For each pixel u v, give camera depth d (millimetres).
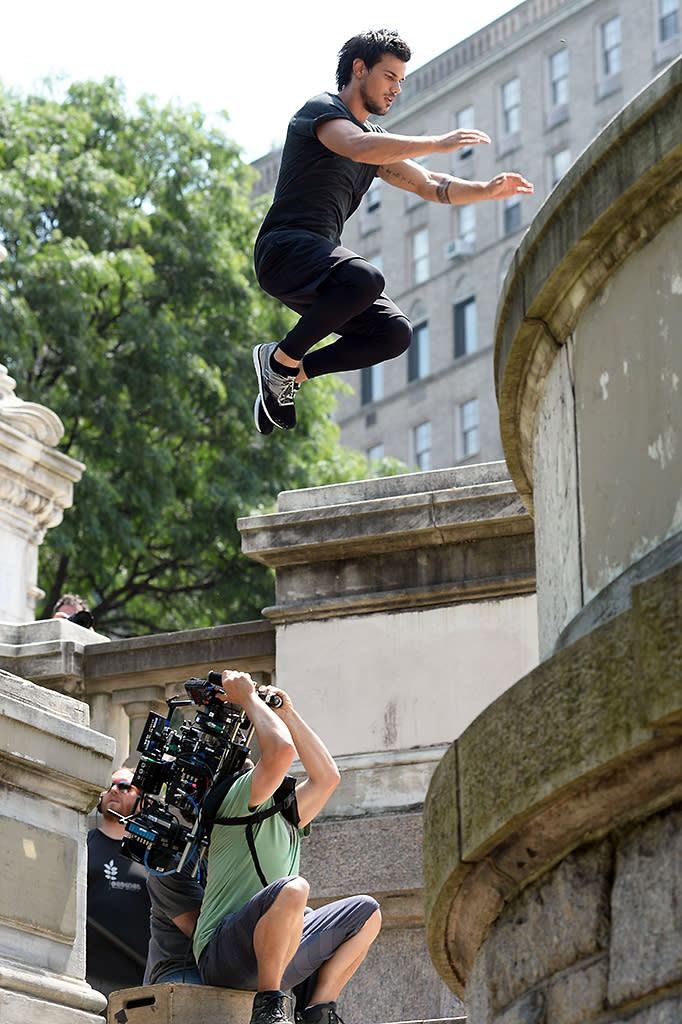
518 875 4449
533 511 5508
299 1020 5977
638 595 3834
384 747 8781
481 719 4516
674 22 55969
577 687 4055
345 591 9156
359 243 65625
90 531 23500
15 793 6113
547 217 4648
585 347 4648
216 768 6023
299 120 6016
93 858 7488
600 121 57656
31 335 23297
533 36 60031
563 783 4023
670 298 4215
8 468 13992
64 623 10547
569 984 4168
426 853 4883
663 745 3803
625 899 4016
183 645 9773
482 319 60562
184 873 6004
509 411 5340
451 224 62094
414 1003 8203
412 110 64250
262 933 5527
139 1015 5664
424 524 8969
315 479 26828
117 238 25641
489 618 8773
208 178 27375
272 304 27406
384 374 64188
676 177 4160
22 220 24734
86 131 26938
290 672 9133
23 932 6004
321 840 8664
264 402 6102
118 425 24312
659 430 4219
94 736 6438
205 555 25609
